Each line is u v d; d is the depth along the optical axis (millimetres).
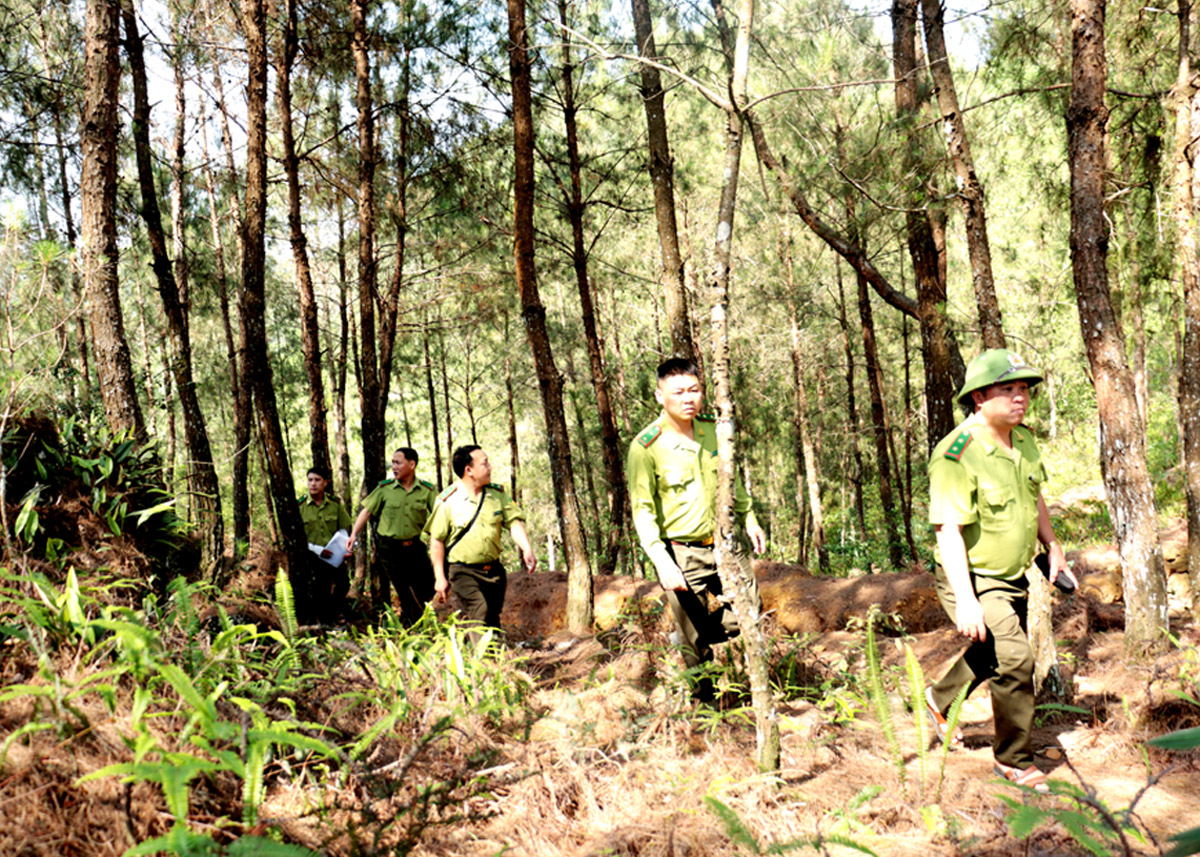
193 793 2346
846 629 6168
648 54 7719
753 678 3143
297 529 6215
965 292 16781
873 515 21016
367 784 2709
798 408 18750
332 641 4023
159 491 4598
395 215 10984
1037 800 2848
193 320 19656
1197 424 4672
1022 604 3346
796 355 18734
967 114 7324
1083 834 2244
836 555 18047
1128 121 6531
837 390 23047
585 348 20734
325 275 17984
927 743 3148
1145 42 6715
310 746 2486
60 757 2229
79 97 9516
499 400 26000
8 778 2100
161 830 2180
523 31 6727
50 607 2857
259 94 6203
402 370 20797
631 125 13555
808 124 7316
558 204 11797
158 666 2344
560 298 23609
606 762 3283
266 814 2430
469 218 13227
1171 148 6445
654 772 3209
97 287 5090
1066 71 6527
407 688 3711
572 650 5695
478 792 2969
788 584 7125
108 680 2605
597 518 21016
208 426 21828
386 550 6930
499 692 3834
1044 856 2498
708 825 2701
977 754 3527
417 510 6891
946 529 3258
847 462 23188
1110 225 4945
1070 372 18125
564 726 3617
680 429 4070
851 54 7684
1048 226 9703
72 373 4523
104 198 5191
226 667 3160
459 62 10109
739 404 20172
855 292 20141
